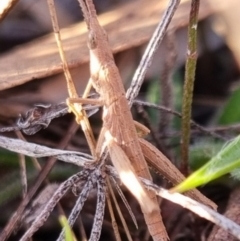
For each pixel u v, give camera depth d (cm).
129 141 16
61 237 16
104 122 17
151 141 20
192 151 20
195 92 25
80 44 20
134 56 22
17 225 18
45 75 19
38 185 19
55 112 18
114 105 17
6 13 18
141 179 16
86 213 20
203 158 20
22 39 25
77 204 16
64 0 25
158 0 22
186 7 21
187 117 18
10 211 20
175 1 17
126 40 21
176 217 20
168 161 17
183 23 21
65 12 25
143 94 23
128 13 22
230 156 14
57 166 20
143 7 22
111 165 18
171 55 21
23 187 19
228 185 20
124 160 16
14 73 20
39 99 20
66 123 22
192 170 20
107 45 17
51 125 22
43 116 18
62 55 17
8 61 20
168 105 21
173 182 17
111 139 16
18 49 21
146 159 17
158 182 21
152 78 22
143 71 17
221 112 22
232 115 21
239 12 21
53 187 19
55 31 17
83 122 17
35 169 20
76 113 17
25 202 18
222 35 23
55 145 21
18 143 17
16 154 20
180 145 20
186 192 16
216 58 25
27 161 20
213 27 23
